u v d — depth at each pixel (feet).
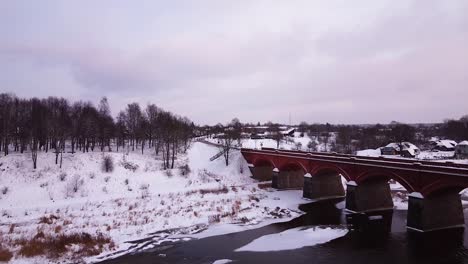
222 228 160.15
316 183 232.32
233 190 248.32
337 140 515.09
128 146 353.31
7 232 143.33
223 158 326.44
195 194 229.45
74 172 244.01
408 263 120.37
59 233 140.56
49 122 286.05
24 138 280.31
